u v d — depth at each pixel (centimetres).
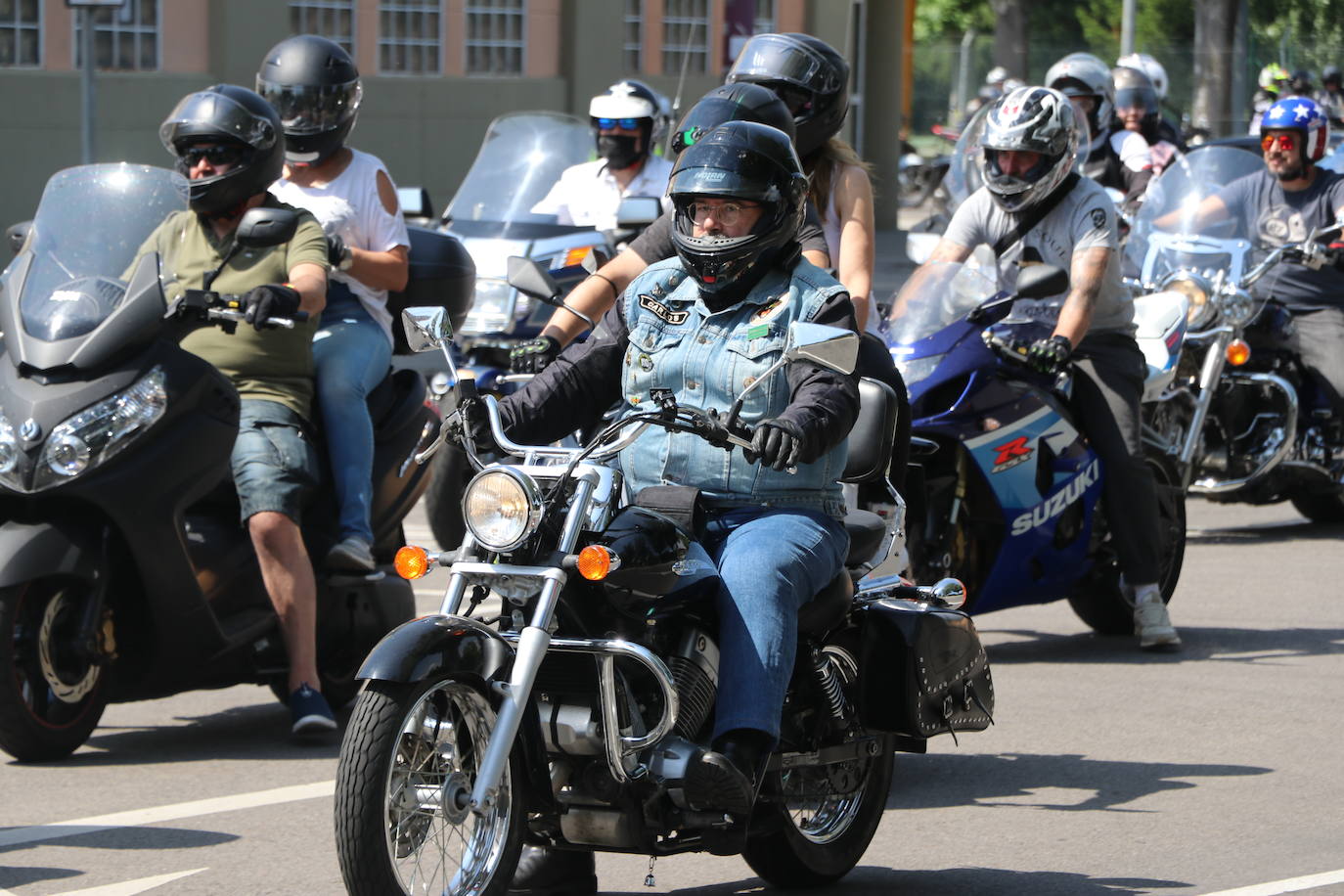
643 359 1527
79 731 1966
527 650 1348
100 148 6122
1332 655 2567
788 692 1560
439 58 7112
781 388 1488
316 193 2323
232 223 2127
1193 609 2870
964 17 18688
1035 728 2195
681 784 1381
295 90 2294
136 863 1650
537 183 3934
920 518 2270
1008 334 2512
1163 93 5172
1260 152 4097
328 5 6750
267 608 2098
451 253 2378
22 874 1616
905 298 2417
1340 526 3681
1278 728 2192
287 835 1738
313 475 2080
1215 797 1914
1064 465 2469
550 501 1384
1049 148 2391
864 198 2027
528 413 1520
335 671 2216
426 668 1337
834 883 1655
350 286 2264
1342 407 3450
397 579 2259
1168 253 3434
